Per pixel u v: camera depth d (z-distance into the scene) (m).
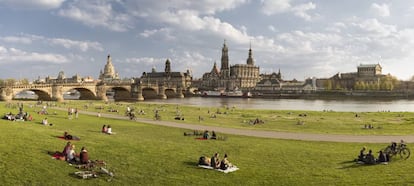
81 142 39.62
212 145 44.50
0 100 147.50
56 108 108.62
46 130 46.91
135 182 26.31
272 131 62.97
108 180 26.25
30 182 24.78
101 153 34.62
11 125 46.84
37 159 29.97
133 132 57.34
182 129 63.81
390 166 33.16
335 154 39.31
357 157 37.62
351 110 157.38
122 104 154.00
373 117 102.44
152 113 105.44
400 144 38.75
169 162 32.69
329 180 28.02
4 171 26.30
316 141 50.88
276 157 37.12
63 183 25.12
